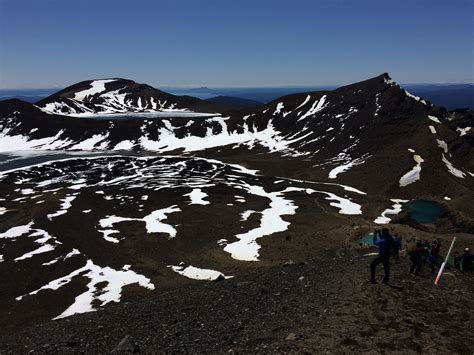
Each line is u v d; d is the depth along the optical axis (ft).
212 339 52.16
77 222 245.45
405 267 80.64
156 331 60.08
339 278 76.64
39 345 61.93
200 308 71.41
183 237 214.90
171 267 176.14
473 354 42.11
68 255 194.59
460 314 53.01
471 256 85.66
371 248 146.51
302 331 49.80
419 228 205.67
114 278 168.04
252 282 89.25
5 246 209.97
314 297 65.21
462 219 200.64
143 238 215.72
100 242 211.41
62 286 163.53
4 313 145.18
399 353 42.45
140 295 148.66
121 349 51.39
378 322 50.65
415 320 51.06
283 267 113.70
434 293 61.82
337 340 45.93
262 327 54.19
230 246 196.65
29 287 165.17
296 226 226.58
